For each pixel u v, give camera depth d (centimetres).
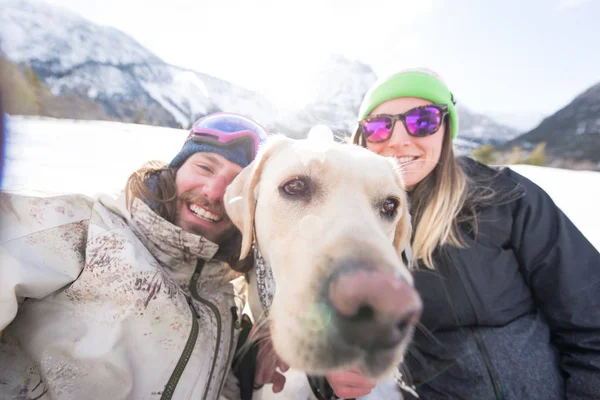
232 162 43
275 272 34
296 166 35
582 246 47
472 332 47
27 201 31
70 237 33
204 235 41
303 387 39
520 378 45
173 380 32
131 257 32
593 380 43
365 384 35
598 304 44
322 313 25
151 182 39
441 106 51
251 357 41
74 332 30
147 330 31
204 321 36
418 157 53
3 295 27
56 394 29
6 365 30
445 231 48
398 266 26
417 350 51
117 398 30
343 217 31
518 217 48
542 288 48
